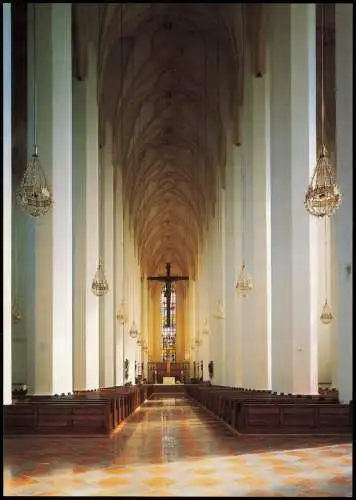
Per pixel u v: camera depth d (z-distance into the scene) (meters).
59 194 15.12
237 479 7.37
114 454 9.61
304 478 7.41
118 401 14.95
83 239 20.31
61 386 14.95
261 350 19.25
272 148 15.77
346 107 12.20
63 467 8.34
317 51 21.16
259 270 19.36
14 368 22.31
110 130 26.31
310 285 15.05
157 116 32.31
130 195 36.72
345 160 12.27
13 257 22.53
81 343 20.00
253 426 11.87
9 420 11.97
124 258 33.84
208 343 39.53
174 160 38.31
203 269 40.25
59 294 15.02
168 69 28.33
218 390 20.95
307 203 11.79
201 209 40.25
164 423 15.78
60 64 15.31
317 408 11.75
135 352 40.22
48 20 15.34
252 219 19.59
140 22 25.17
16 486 7.01
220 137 28.80
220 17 24.12
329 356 22.56
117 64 26.66
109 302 25.44
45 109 15.19
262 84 19.89
